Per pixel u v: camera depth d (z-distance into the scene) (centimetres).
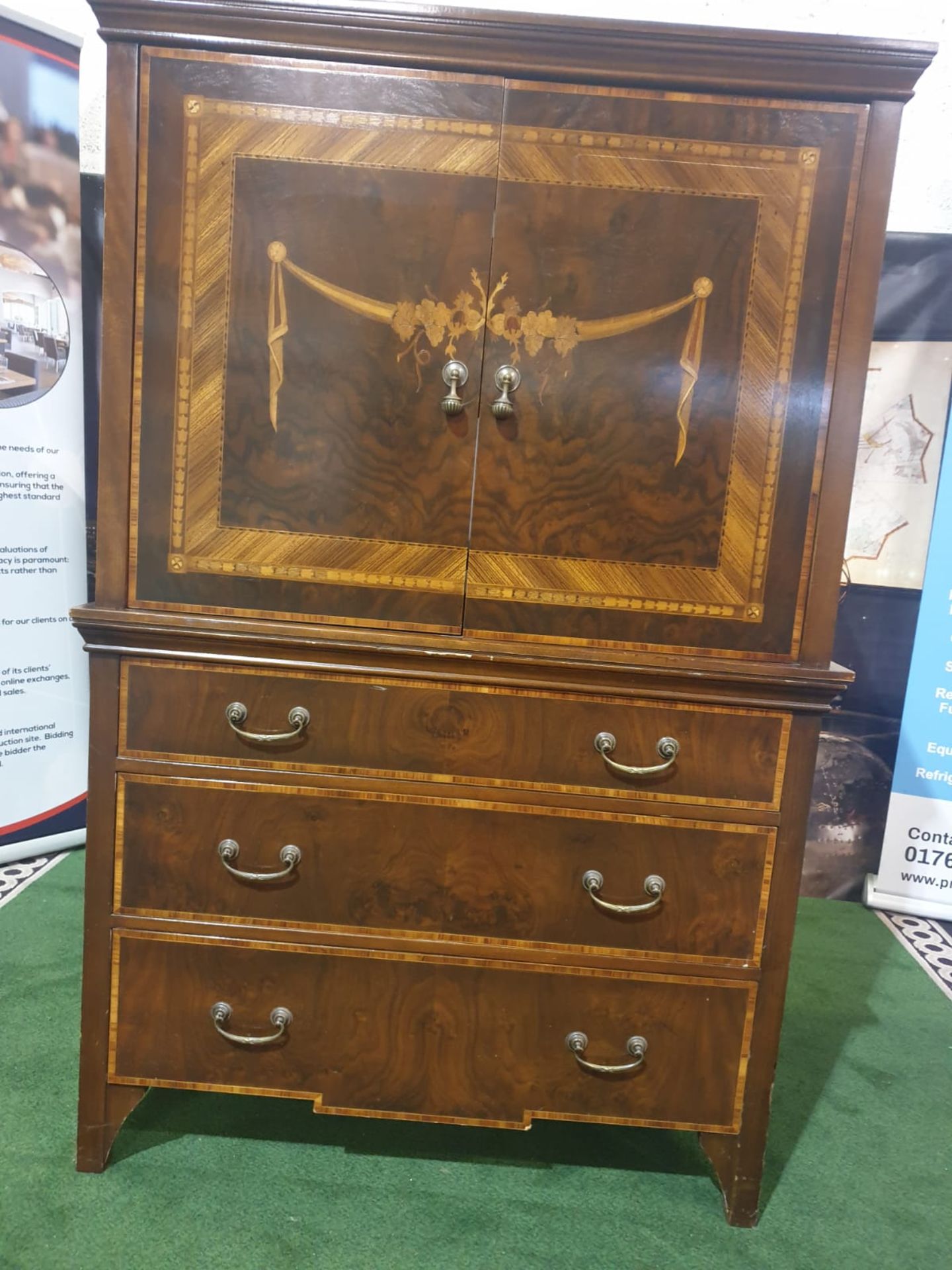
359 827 131
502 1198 139
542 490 126
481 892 133
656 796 130
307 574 128
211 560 127
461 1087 137
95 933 133
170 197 120
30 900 219
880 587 252
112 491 125
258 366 124
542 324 123
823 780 262
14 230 227
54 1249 122
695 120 119
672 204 121
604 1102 137
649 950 133
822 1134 160
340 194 120
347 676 128
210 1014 135
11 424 232
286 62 118
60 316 238
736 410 125
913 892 256
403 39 116
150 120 118
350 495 127
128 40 116
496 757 130
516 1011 135
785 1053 185
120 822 131
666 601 129
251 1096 159
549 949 134
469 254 122
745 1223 137
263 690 129
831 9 239
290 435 125
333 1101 137
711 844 131
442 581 128
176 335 123
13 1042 163
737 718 129
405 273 122
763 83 117
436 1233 131
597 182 120
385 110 119
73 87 233
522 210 121
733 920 133
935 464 245
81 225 245
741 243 122
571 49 116
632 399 125
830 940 239
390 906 133
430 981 134
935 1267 131
